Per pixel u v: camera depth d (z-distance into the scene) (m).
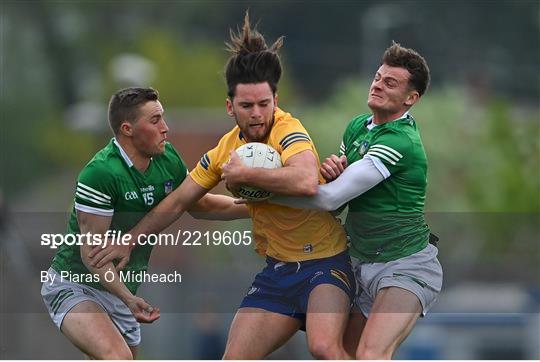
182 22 173.38
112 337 25.86
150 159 25.94
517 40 163.25
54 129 140.50
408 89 25.39
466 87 155.12
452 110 84.94
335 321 25.08
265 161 24.50
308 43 168.88
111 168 25.62
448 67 157.88
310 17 169.38
